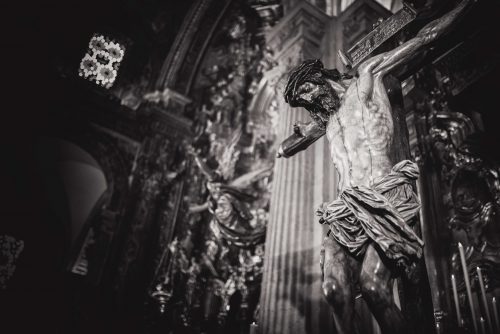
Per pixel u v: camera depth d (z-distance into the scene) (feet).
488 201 17.57
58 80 37.60
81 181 42.91
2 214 42.88
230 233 25.62
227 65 41.96
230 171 32.32
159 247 33.88
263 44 39.45
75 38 40.06
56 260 43.34
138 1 42.32
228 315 25.96
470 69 14.53
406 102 22.43
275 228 18.69
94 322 29.53
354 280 8.50
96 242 33.63
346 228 8.59
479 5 9.33
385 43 10.98
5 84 35.55
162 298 28.50
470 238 17.35
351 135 9.64
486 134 18.07
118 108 39.22
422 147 20.80
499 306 14.85
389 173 8.86
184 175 37.83
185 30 41.93
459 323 9.62
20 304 29.07
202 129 39.86
